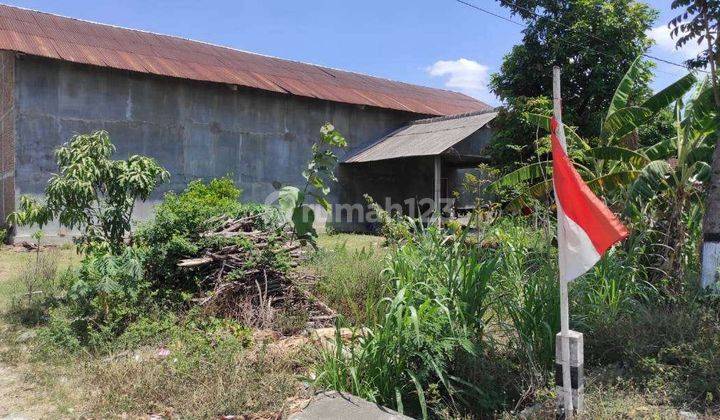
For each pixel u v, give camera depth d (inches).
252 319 244.4
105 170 283.1
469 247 221.0
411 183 830.5
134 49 657.6
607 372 183.2
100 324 232.8
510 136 555.2
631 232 281.6
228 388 174.6
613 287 223.1
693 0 264.2
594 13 557.0
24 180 552.1
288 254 276.1
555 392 165.5
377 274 271.1
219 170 677.3
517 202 372.5
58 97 570.6
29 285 309.7
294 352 203.8
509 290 210.5
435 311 181.3
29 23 630.5
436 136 698.2
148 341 222.2
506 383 180.1
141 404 171.0
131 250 252.5
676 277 263.3
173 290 266.2
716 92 274.4
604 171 387.9
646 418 151.1
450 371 185.3
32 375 196.7
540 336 192.5
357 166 789.9
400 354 174.4
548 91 583.8
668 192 289.1
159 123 633.6
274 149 723.4
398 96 876.0
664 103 354.0
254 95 706.2
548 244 242.7
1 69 617.9
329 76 864.3
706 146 318.3
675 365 185.0
